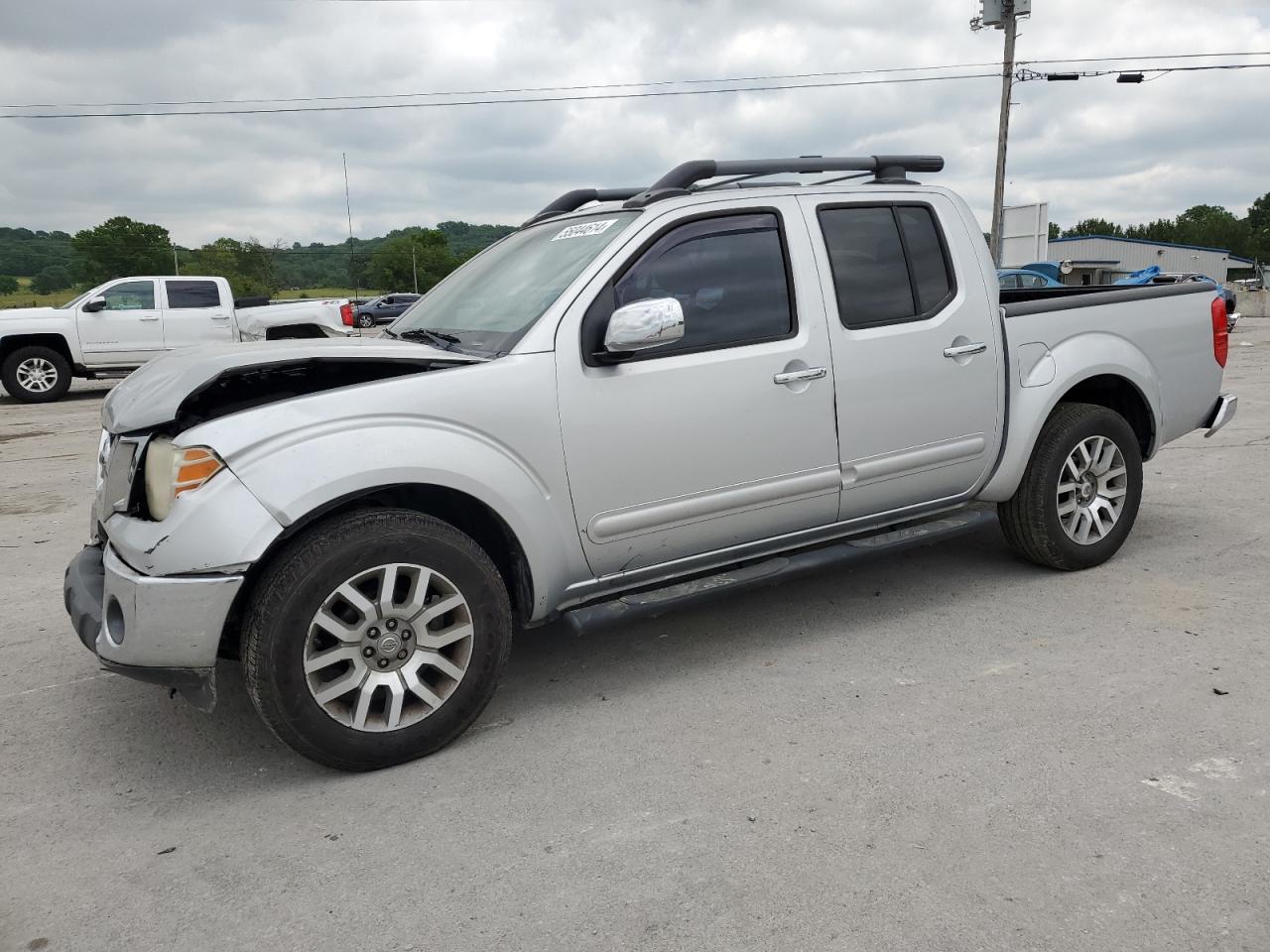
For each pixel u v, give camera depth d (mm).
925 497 4324
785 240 3910
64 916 2498
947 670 3766
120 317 15562
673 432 3613
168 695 3902
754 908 2389
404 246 120875
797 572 4012
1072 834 2639
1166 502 6223
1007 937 2244
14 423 13023
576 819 2844
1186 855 2523
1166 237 145250
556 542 3449
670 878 2531
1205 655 3783
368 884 2578
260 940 2371
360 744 3131
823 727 3350
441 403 3211
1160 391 4922
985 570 4957
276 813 2971
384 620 3146
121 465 3236
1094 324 4695
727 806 2867
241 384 3422
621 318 3305
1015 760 3051
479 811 2916
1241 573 4734
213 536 2908
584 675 3914
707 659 4012
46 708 3818
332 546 3031
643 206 3750
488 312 3771
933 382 4188
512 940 2318
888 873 2506
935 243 4316
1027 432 4473
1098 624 4160
